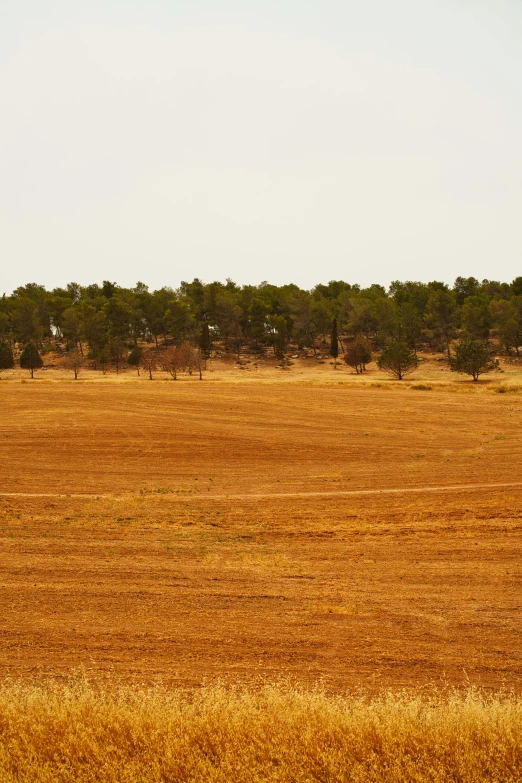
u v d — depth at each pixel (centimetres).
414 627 920
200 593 1076
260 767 511
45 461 2862
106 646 849
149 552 1360
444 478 2331
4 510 1814
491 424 3925
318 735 543
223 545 1430
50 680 696
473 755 511
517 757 512
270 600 1040
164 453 3091
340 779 500
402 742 532
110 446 3262
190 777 509
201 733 550
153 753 529
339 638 878
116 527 1605
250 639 874
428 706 612
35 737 549
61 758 529
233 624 931
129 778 504
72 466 2747
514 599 1043
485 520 1652
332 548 1406
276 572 1207
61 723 567
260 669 782
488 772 508
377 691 724
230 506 1909
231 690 663
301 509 1856
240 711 577
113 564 1256
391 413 4472
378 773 503
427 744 529
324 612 981
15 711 580
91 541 1455
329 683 744
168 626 923
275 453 3078
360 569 1231
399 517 1725
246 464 2822
